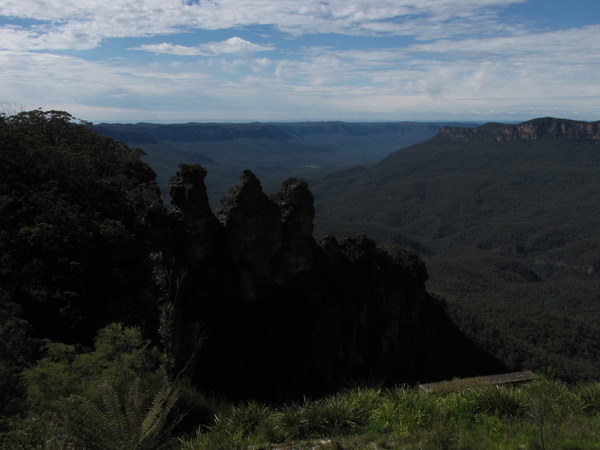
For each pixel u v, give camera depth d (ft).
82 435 33.55
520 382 63.05
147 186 165.17
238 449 41.14
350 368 176.86
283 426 45.91
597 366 259.60
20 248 108.78
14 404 43.88
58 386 49.55
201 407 60.75
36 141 147.74
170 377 62.13
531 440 38.99
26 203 121.70
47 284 105.60
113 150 187.52
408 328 209.87
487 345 234.58
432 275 457.68
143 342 69.97
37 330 95.76
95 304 111.34
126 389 49.42
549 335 286.05
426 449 39.14
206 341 136.77
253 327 151.33
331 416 46.21
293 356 155.12
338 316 177.68
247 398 131.75
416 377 195.21
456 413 47.09
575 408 47.29
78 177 143.64
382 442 40.93
